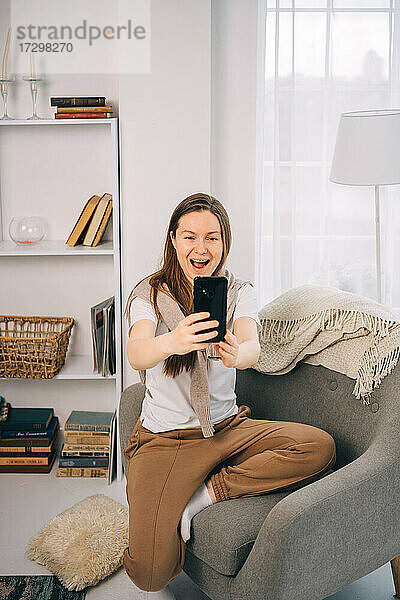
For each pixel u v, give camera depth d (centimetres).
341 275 330
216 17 303
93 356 309
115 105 313
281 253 322
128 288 306
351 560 189
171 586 237
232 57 307
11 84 312
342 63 314
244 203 319
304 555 177
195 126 294
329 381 232
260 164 315
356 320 223
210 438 212
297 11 308
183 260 211
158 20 287
